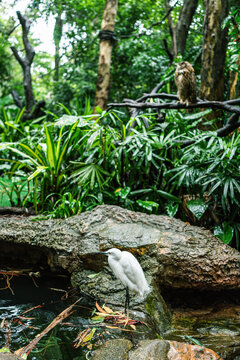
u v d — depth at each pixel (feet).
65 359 6.70
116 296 9.09
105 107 23.99
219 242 9.77
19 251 11.73
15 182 15.15
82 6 28.22
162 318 8.40
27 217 13.07
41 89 45.91
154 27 31.96
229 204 12.03
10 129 19.21
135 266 7.89
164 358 6.54
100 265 9.80
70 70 36.40
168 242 9.33
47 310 8.98
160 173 13.37
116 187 14.26
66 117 14.66
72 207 12.39
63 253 10.26
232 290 9.91
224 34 15.98
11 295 10.00
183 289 9.51
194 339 7.43
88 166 13.34
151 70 27.63
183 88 12.92
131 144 13.62
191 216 12.73
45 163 14.30
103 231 10.06
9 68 38.78
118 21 31.24
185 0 22.76
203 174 12.30
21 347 7.12
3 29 31.94
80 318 8.47
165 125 14.56
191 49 24.47
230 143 12.53
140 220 10.37
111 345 6.99
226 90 18.78
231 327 8.19
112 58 32.53
